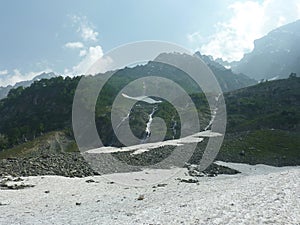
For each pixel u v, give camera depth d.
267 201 24.34
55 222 23.34
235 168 60.56
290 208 22.03
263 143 84.31
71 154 64.88
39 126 158.00
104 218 23.28
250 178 42.47
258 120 151.88
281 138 89.19
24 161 56.75
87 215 25.19
